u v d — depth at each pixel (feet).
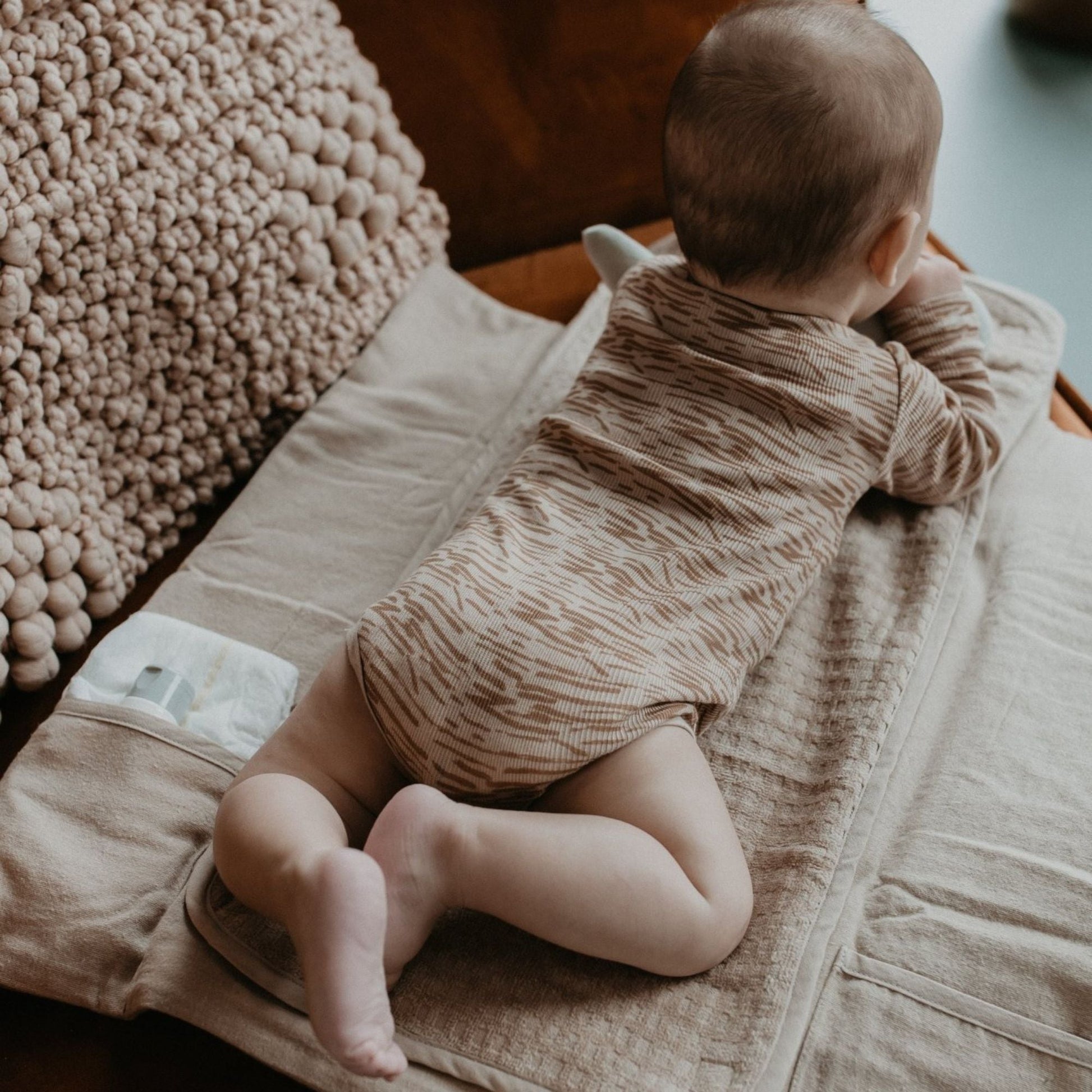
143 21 3.18
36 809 2.71
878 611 3.16
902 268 3.13
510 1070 2.34
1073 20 5.32
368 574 3.44
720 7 4.35
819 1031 2.39
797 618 3.19
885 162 2.82
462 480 3.64
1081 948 2.44
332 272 3.88
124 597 3.38
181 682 2.97
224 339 3.55
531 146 4.52
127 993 2.49
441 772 2.49
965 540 3.36
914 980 2.44
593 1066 2.34
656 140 4.59
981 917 2.53
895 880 2.63
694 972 2.46
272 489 3.66
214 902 2.58
